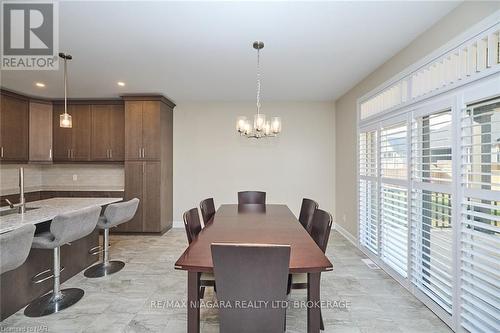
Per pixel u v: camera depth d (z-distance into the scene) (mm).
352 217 4145
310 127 5059
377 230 3182
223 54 2842
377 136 3174
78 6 1979
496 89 1610
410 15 2088
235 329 1369
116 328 2025
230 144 5078
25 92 4309
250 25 2256
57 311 2238
